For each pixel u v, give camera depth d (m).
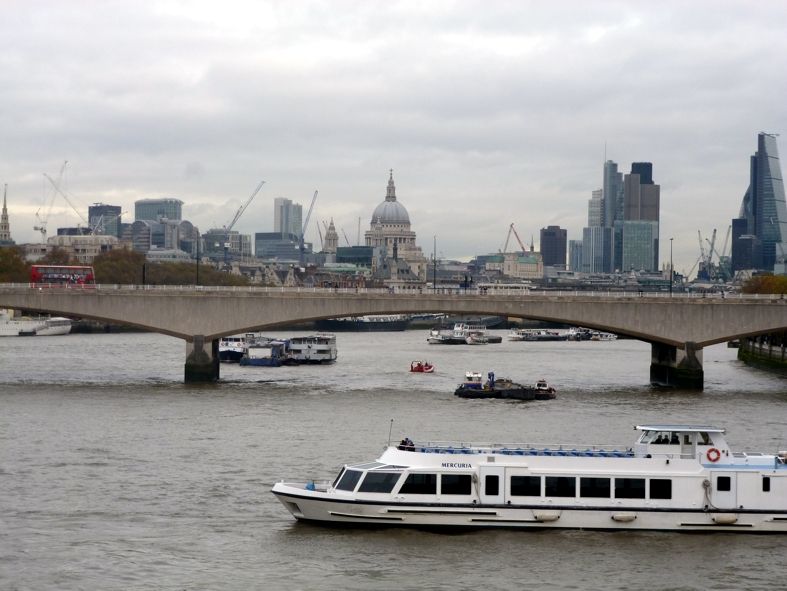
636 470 94.06
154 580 82.69
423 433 144.88
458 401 185.50
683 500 93.81
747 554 89.38
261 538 92.31
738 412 170.38
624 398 191.88
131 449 130.62
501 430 148.38
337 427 150.00
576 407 177.25
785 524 93.75
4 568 85.00
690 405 180.00
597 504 93.69
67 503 103.12
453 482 94.00
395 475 94.12
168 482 112.00
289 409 170.12
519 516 93.62
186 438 138.88
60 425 149.38
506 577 83.62
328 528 94.88
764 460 96.44
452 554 88.50
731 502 94.00
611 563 86.88
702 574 84.88
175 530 94.56
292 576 83.50
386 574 84.00
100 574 83.88
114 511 100.44
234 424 151.88
